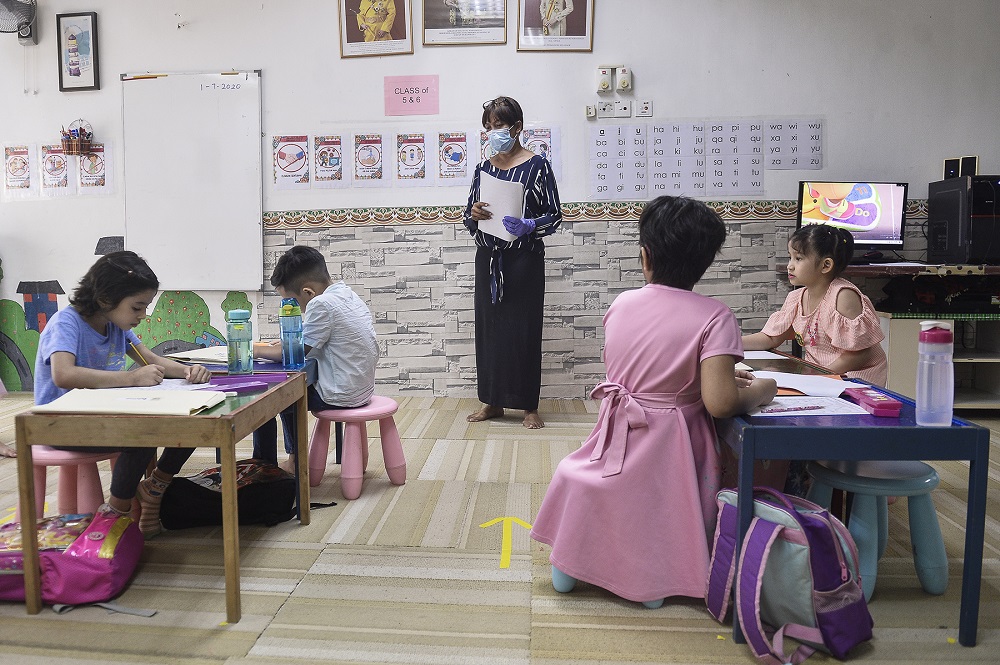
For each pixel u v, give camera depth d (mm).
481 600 1923
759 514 1656
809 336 2596
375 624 1800
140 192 4496
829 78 4184
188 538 2336
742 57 4188
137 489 2287
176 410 1722
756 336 2773
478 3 4219
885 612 1850
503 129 3613
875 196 4062
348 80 4332
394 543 2297
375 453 3307
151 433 1717
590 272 4320
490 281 3777
